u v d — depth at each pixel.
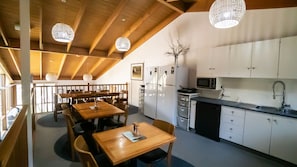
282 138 2.43
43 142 3.11
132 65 6.79
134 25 4.97
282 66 2.52
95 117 2.67
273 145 2.53
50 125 4.09
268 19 2.97
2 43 4.54
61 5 3.78
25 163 1.78
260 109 2.76
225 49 3.30
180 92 4.05
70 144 2.66
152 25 5.42
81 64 7.11
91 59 7.17
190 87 4.43
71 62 7.15
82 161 1.39
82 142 1.63
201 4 3.65
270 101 2.99
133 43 6.55
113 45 6.14
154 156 1.85
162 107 4.41
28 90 2.21
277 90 2.89
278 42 2.56
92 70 8.40
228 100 3.63
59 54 6.19
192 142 3.25
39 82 7.89
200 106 3.61
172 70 4.11
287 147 2.39
